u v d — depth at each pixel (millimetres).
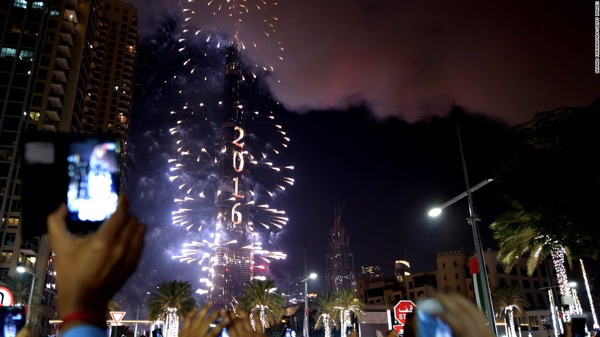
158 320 74875
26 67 98438
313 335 108562
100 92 153500
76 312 1079
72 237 1164
